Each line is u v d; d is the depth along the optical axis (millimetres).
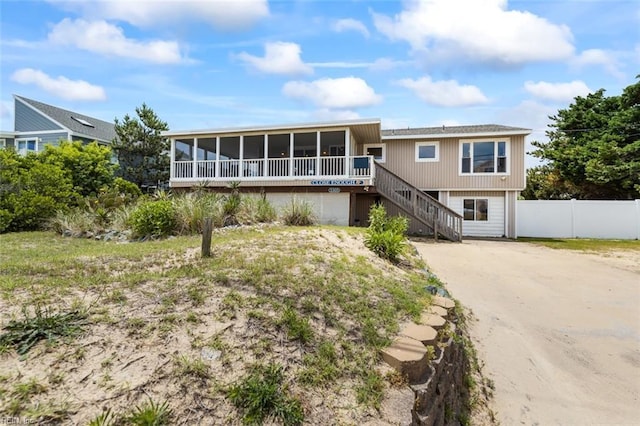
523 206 15797
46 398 1712
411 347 2770
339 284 3943
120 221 8844
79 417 1633
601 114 21297
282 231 7762
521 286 6934
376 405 2154
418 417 2254
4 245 6898
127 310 2654
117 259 4465
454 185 15805
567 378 3838
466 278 7438
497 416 3240
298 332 2645
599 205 15094
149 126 20672
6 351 2014
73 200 11984
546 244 12844
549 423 3152
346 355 2596
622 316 5422
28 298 2809
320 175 13664
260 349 2393
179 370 2037
